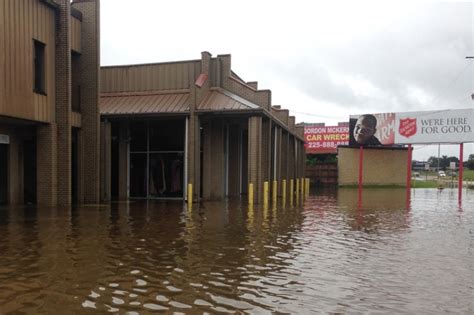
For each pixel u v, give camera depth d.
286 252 8.39
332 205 20.11
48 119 16.11
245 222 12.71
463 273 6.90
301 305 5.18
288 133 29.08
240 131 26.33
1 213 14.05
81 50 18.70
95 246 8.52
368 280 6.40
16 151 17.00
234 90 22.73
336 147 47.28
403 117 36.78
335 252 8.51
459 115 34.66
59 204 16.61
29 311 4.77
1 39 13.66
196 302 5.21
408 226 12.67
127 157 22.56
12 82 14.16
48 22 16.14
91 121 18.59
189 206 17.80
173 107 20.92
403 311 5.03
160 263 7.19
